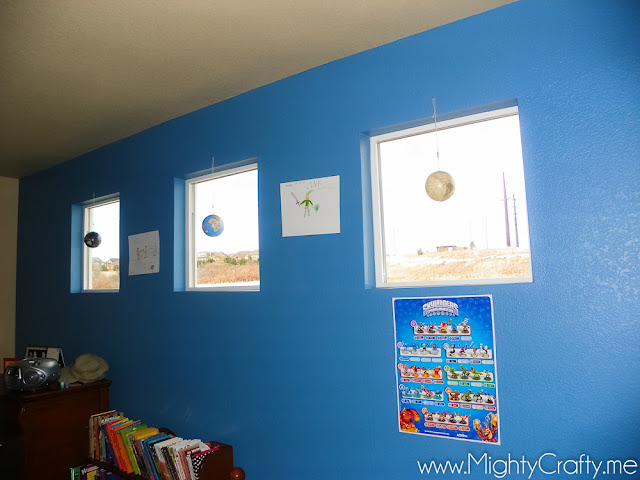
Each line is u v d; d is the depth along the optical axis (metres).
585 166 1.77
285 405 2.50
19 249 4.57
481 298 1.95
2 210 4.54
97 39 2.16
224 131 2.91
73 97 2.81
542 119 1.86
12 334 4.50
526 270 1.97
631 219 1.68
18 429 2.91
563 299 1.78
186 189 3.25
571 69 1.81
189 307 3.00
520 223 2.00
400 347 2.14
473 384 1.95
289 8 1.95
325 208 2.43
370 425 2.21
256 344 2.64
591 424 1.71
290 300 2.52
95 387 3.27
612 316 1.70
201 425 2.88
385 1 1.92
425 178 2.27
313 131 2.50
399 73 2.23
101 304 3.63
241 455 2.66
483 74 2.00
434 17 2.05
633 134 1.69
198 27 2.08
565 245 1.79
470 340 1.96
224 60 2.40
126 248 3.49
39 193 4.40
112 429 2.93
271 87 2.70
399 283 2.27
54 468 2.99
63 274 4.03
